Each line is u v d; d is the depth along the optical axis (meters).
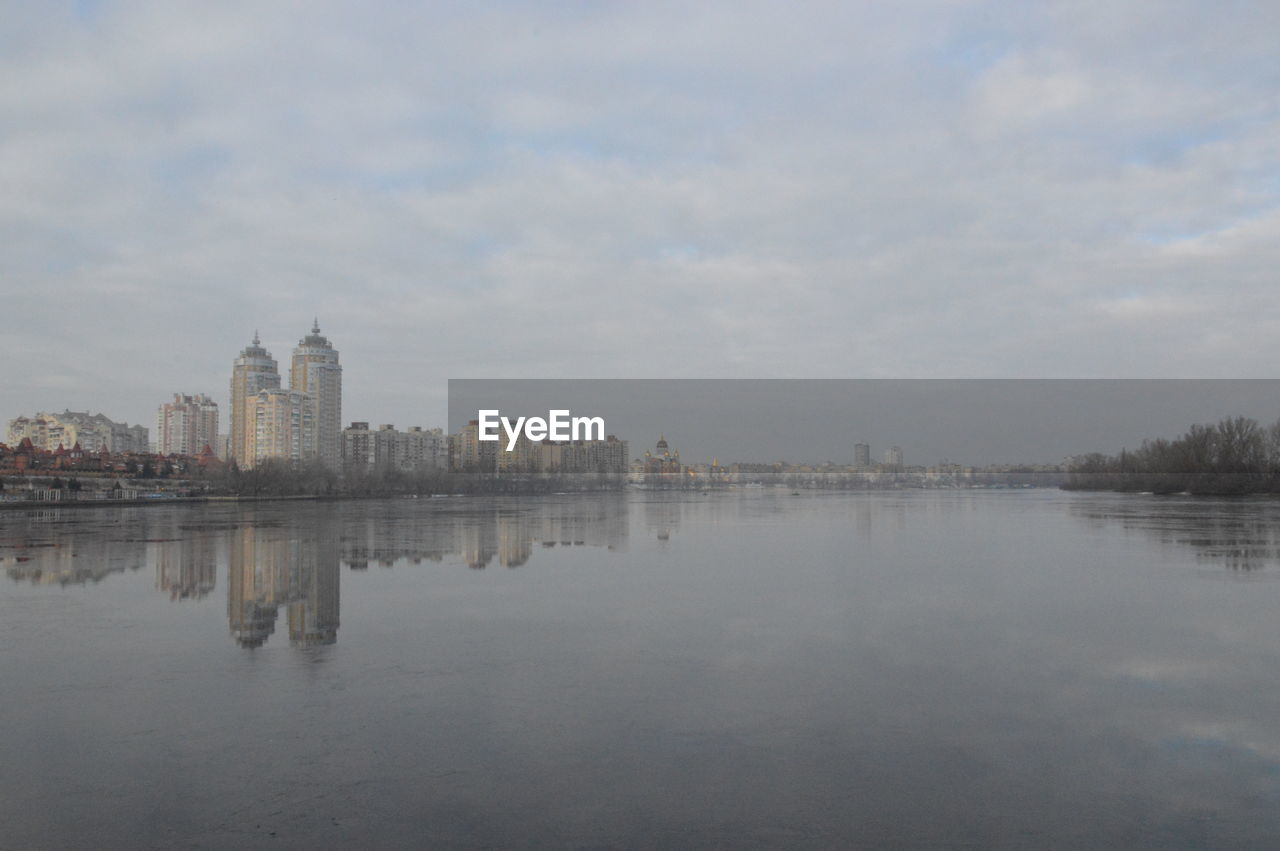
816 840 7.84
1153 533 45.72
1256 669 14.28
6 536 45.53
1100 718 11.53
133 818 8.33
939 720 11.42
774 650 15.72
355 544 39.62
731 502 121.69
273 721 11.35
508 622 18.61
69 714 11.71
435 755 10.05
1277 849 7.67
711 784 9.17
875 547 37.91
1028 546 37.88
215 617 19.22
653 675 13.81
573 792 8.95
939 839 7.87
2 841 7.83
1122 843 7.79
